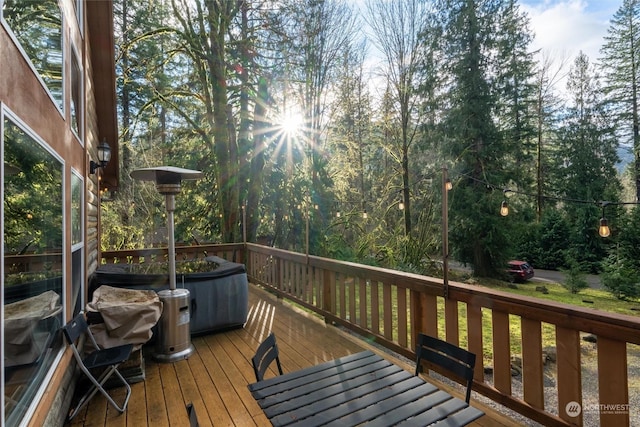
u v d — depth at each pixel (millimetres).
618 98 17297
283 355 3311
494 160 12867
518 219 12648
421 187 13570
